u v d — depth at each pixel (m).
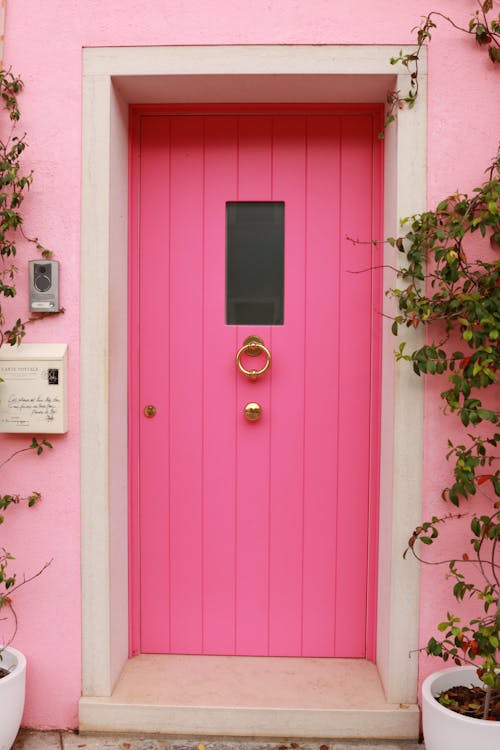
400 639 2.33
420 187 2.26
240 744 2.30
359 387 2.62
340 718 2.31
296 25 2.24
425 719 2.07
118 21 2.27
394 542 2.31
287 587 2.67
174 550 2.68
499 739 1.91
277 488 2.65
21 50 2.28
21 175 2.30
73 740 2.32
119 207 2.44
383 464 2.47
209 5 2.25
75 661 2.38
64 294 2.32
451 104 2.24
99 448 2.34
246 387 2.64
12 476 2.36
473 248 2.25
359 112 2.56
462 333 2.23
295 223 2.60
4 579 2.35
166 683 2.47
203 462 2.65
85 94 2.29
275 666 2.61
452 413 2.29
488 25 2.22
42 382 2.29
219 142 2.60
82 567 2.36
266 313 2.64
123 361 2.52
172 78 2.29
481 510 2.29
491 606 2.30
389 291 2.24
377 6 2.23
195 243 2.62
